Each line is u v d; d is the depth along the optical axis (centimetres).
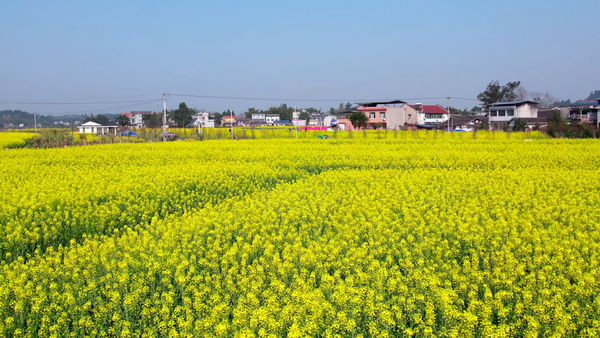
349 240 993
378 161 2452
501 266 838
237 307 695
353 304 676
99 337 676
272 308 683
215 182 1819
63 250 1026
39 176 2011
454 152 2805
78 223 1262
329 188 1650
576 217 1145
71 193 1544
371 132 5800
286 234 1098
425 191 1584
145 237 1009
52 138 4722
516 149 3014
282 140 4297
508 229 1048
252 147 3384
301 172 2178
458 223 1068
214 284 778
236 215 1236
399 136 5200
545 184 1692
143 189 1645
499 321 668
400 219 1143
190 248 971
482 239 975
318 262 855
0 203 1334
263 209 1336
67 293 725
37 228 1109
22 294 734
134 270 866
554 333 606
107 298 766
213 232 1086
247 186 1839
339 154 2767
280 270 809
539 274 759
